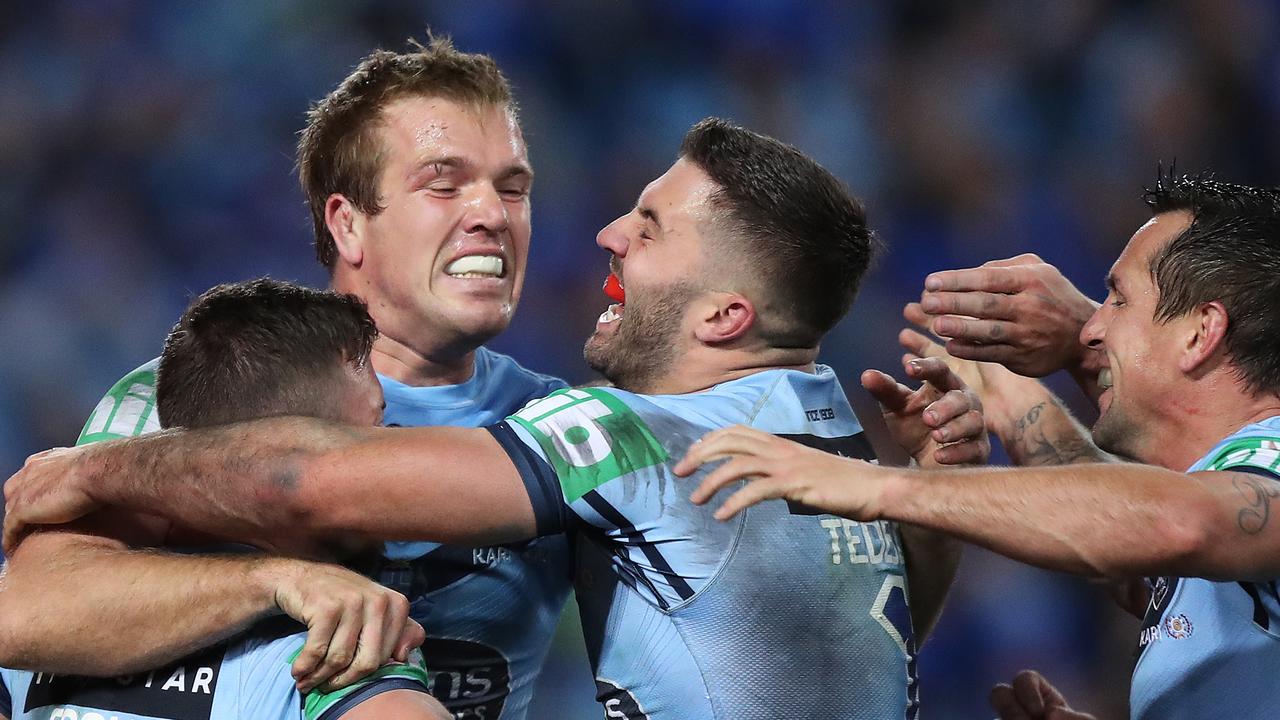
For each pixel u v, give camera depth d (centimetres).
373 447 865
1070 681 2842
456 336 1101
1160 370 1038
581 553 997
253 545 921
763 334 1023
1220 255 1011
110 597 847
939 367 1071
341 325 938
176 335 950
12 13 3447
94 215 3300
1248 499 825
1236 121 3675
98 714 861
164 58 3450
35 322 3169
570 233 3428
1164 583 1035
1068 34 3741
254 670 838
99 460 906
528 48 3603
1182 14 3731
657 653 930
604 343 1063
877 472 808
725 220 1009
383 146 1088
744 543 929
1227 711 966
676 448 931
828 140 3628
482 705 1061
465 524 873
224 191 3359
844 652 940
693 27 3700
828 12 3759
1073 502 802
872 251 1075
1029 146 3659
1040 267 1207
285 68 3462
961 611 2869
